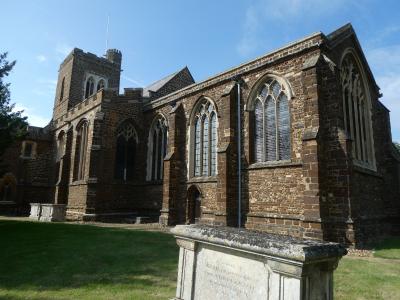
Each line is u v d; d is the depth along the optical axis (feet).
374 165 61.57
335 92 46.16
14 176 110.83
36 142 115.75
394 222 63.82
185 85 101.04
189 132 71.61
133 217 81.56
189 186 68.44
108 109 82.84
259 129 57.31
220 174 57.47
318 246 13.03
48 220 74.28
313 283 12.70
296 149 49.39
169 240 43.19
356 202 47.88
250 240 14.47
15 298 19.54
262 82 57.31
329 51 51.11
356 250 40.01
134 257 31.76
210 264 16.70
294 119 50.42
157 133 84.12
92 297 19.85
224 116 60.08
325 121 46.62
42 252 33.65
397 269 29.73
